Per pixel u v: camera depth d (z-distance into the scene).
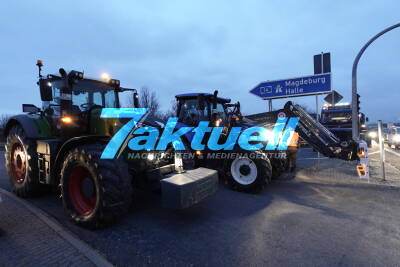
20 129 3.95
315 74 8.95
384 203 3.94
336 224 3.09
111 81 4.26
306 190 4.75
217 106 5.89
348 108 12.71
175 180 2.75
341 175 6.14
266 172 4.34
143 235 2.76
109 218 2.73
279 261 2.25
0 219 3.06
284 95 9.56
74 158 2.89
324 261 2.25
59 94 3.74
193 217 3.32
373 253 2.39
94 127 3.38
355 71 7.09
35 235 2.65
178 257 2.31
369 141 13.81
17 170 4.15
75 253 2.30
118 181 2.71
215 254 2.37
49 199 3.93
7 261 2.15
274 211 3.57
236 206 3.79
